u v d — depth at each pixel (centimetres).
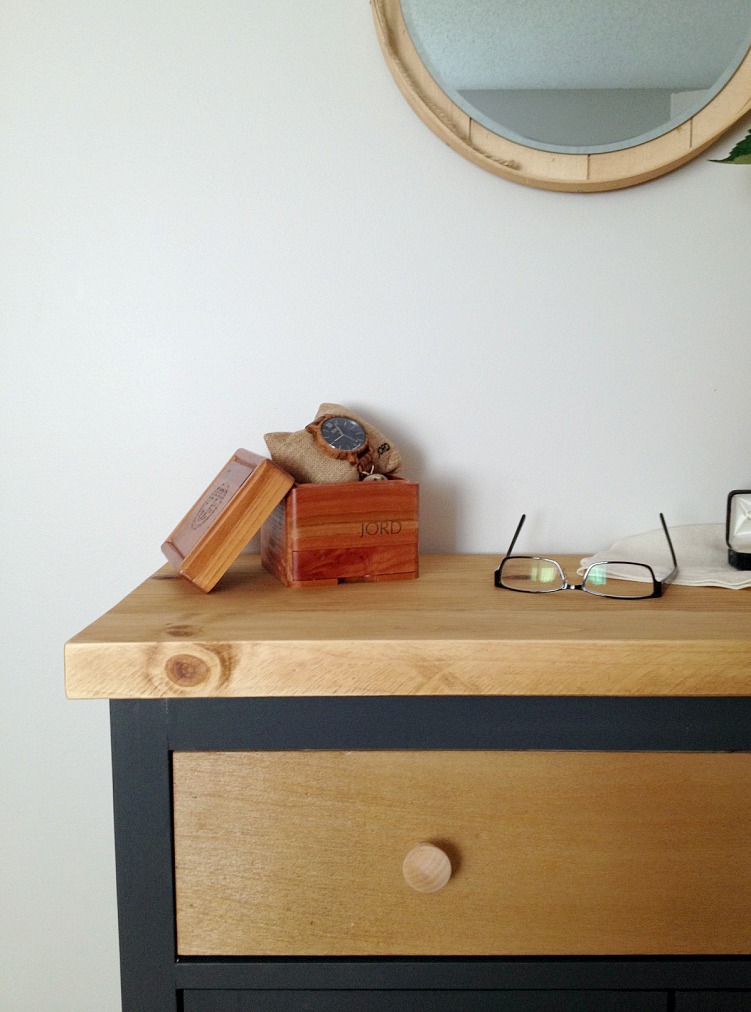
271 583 88
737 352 108
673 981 70
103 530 109
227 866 69
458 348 107
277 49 103
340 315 106
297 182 104
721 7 102
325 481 89
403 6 101
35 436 107
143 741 67
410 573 90
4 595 109
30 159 103
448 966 69
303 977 69
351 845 69
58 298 105
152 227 105
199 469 108
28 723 111
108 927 115
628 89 102
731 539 94
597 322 107
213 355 106
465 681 66
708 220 106
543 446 109
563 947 70
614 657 66
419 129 104
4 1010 115
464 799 69
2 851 113
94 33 102
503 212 105
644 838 69
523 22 102
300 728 67
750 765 68
